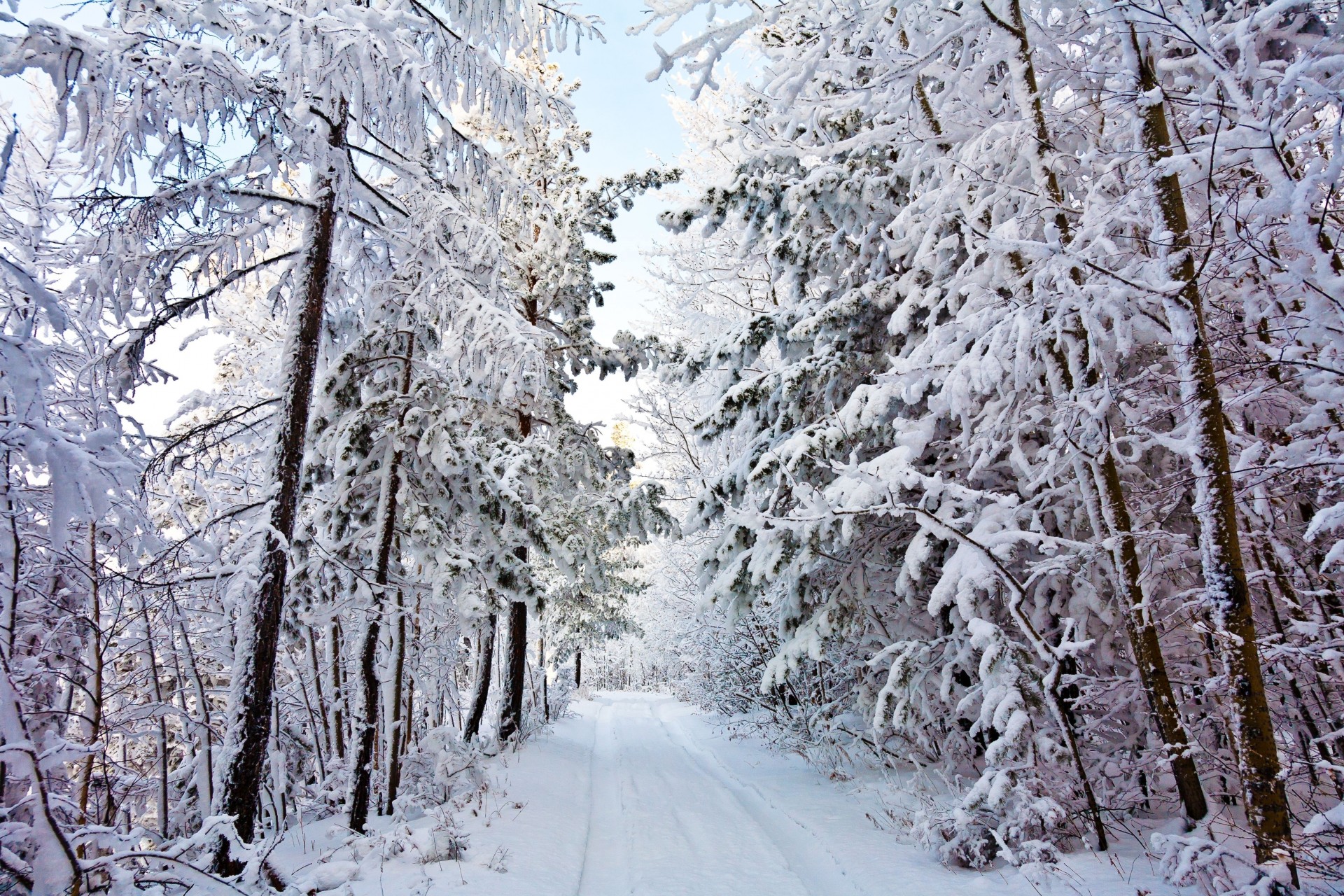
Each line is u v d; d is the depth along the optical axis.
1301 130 4.36
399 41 6.05
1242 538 5.04
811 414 9.41
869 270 9.17
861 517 7.92
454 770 8.27
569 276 13.56
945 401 6.18
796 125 8.86
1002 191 6.02
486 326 7.34
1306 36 4.62
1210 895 3.81
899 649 7.65
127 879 3.30
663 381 10.93
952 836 5.48
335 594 8.07
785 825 7.27
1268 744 3.83
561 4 7.90
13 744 2.95
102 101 4.71
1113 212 4.70
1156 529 5.11
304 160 6.32
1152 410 5.36
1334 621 3.95
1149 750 5.54
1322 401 4.22
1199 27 3.88
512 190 8.24
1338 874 3.41
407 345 8.80
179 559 6.05
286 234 9.83
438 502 9.20
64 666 6.21
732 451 11.76
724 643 15.57
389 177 8.70
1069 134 6.56
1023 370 5.20
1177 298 4.18
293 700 9.94
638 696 30.66
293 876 5.51
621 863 6.34
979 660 7.04
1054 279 5.05
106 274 5.57
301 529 7.43
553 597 18.42
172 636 8.31
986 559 5.34
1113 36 5.52
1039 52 6.26
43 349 2.76
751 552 8.66
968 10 5.90
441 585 8.48
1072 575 6.12
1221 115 3.80
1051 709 5.48
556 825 7.29
